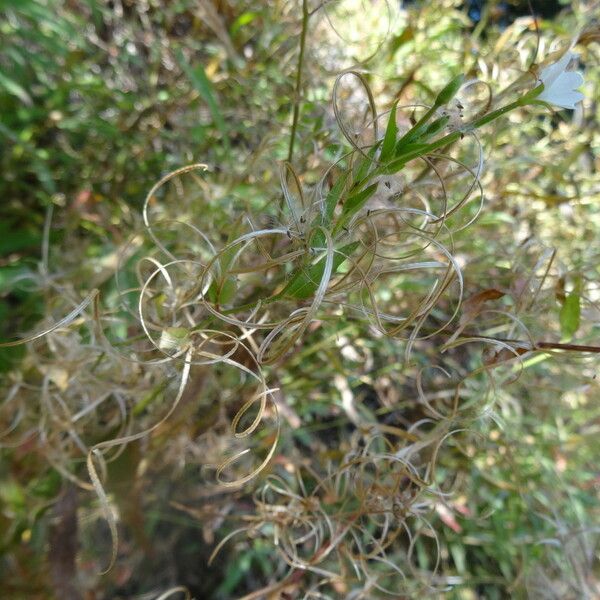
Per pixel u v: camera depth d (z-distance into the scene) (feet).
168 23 0.91
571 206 0.71
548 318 0.62
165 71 0.90
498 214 0.66
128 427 0.56
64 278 0.68
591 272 0.68
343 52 0.85
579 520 0.69
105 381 0.56
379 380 0.76
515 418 0.75
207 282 0.45
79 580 0.60
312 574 0.65
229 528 0.69
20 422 0.59
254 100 0.83
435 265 0.39
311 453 0.75
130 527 0.60
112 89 0.84
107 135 0.81
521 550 0.71
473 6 1.00
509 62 0.67
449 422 0.50
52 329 0.39
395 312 0.69
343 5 0.86
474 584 0.72
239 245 0.42
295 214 0.37
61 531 0.57
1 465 0.56
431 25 0.85
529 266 0.65
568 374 0.72
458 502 0.68
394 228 0.58
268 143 0.65
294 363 0.68
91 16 0.91
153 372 0.56
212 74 0.82
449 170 0.60
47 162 0.81
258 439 0.69
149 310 0.51
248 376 0.64
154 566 0.67
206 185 0.67
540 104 0.32
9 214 0.76
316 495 0.69
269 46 0.82
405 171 0.64
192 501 0.68
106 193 0.81
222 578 0.68
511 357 0.48
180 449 0.61
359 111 0.70
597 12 0.78
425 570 0.67
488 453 0.72
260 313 0.54
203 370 0.53
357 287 0.43
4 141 0.78
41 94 0.83
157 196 0.82
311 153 0.61
